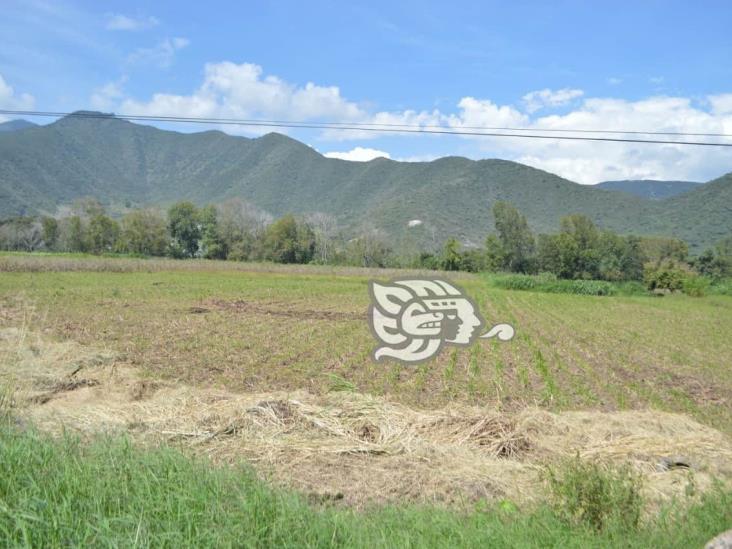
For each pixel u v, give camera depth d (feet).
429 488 22.80
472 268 226.17
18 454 16.02
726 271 219.00
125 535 12.79
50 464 15.97
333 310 90.48
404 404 38.06
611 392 44.91
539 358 56.39
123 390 37.06
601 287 165.37
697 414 39.63
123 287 114.11
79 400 33.94
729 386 50.39
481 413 31.76
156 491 15.06
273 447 26.35
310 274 184.85
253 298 106.01
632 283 181.37
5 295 91.25
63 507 13.21
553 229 431.02
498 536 16.60
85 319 70.59
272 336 64.54
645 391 46.06
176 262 185.26
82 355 45.44
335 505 21.06
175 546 12.72
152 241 264.31
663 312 115.75
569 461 21.67
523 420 31.09
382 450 26.55
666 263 186.19
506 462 25.70
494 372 49.26
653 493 22.22
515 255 223.92
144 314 77.71
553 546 16.14
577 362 57.31
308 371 47.24
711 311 122.42
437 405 38.22
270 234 252.01
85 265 160.45
